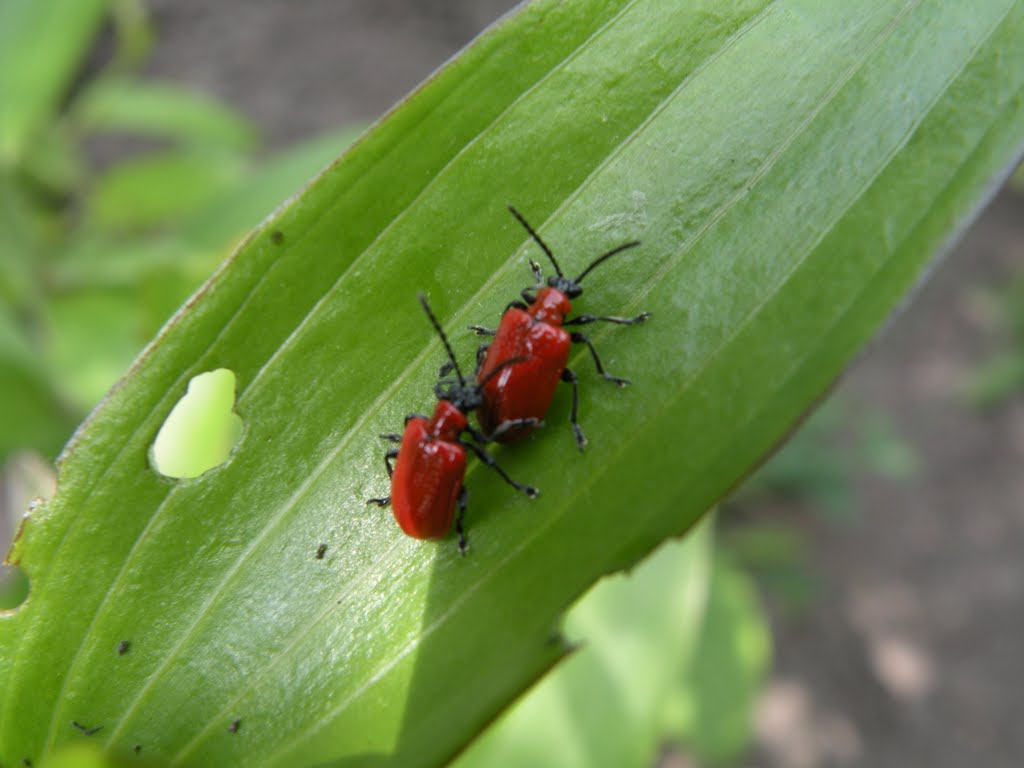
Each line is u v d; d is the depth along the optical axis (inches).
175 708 2.2
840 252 2.1
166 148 8.5
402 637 2.2
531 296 2.3
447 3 9.9
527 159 2.3
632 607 3.3
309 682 2.2
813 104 2.2
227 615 2.2
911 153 2.1
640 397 2.2
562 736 3.1
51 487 3.5
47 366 3.9
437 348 2.3
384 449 2.3
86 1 4.5
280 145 8.7
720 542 7.0
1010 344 8.2
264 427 2.3
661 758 5.7
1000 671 6.4
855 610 6.8
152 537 2.2
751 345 2.1
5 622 2.2
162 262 3.6
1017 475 7.4
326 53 9.4
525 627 2.2
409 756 2.1
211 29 9.5
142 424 2.2
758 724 6.2
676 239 2.2
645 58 2.2
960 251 9.0
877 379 8.1
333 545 2.3
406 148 2.2
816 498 7.2
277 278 2.2
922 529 7.2
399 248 2.3
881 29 2.2
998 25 2.1
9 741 2.2
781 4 2.2
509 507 2.2
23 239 4.6
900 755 6.1
